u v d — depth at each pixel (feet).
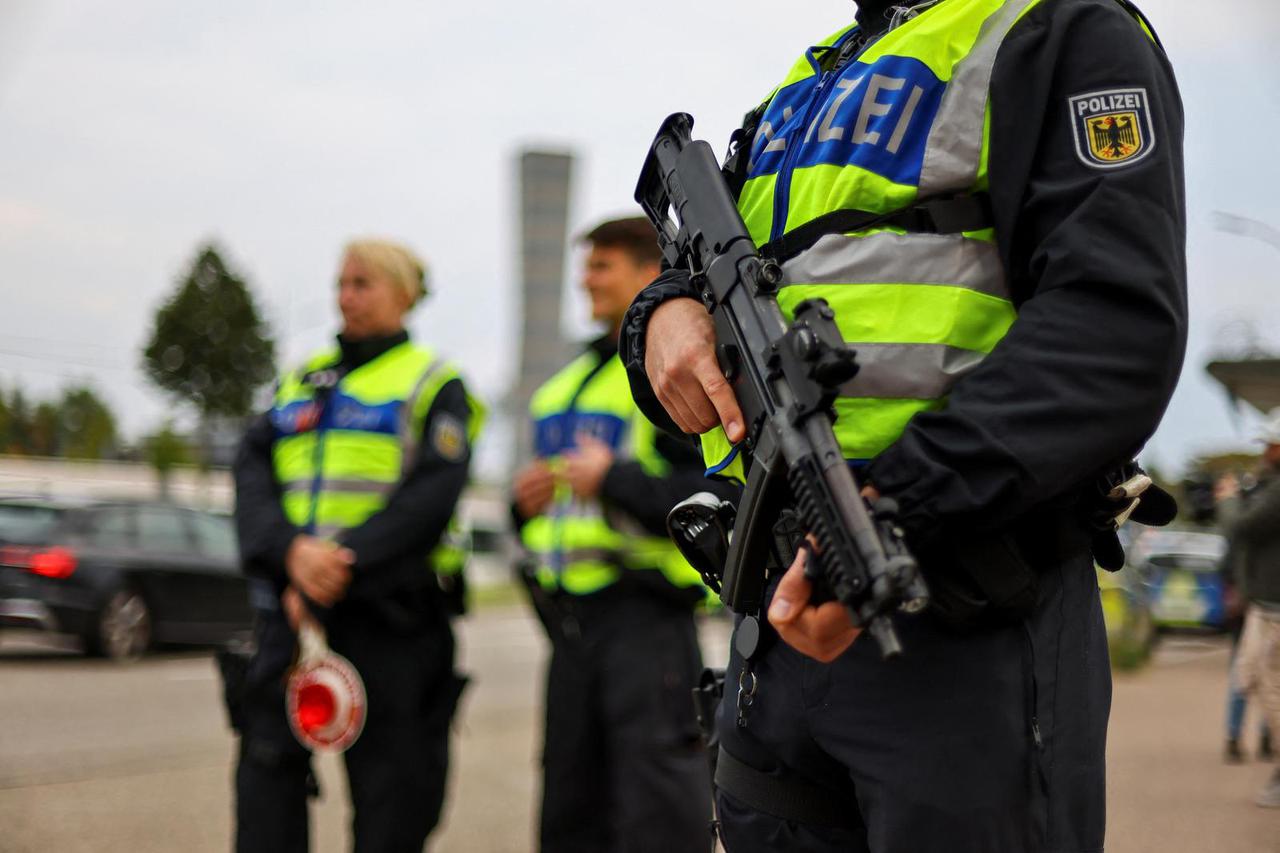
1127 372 4.01
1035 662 4.40
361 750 9.72
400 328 10.54
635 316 5.13
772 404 4.25
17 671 30.81
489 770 19.17
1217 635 33.88
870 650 4.48
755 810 5.01
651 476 10.53
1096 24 4.37
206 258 62.80
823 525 3.84
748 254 4.59
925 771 4.35
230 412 61.82
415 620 9.78
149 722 23.08
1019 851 4.34
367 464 10.03
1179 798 15.78
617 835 10.66
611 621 10.74
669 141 5.47
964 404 4.09
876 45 4.83
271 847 9.47
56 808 15.30
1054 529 4.44
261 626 9.98
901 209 4.57
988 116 4.49
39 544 32.19
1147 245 4.09
